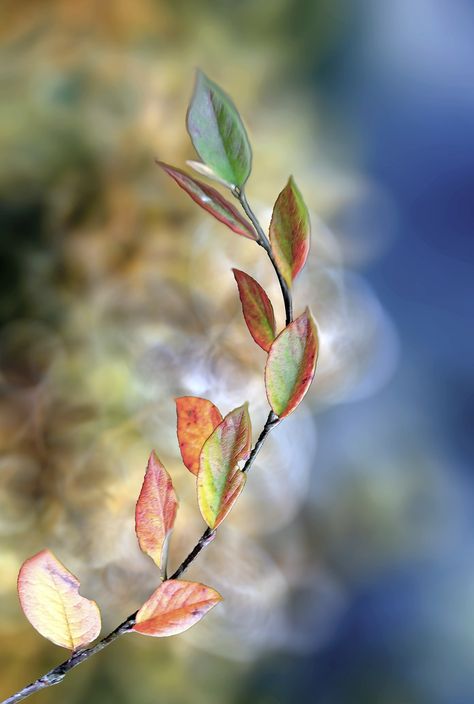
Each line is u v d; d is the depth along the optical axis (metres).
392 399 5.54
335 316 4.72
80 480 2.88
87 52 3.39
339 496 4.64
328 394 4.90
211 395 3.40
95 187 3.28
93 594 2.86
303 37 5.03
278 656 3.94
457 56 7.74
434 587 4.72
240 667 3.60
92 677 2.84
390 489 4.86
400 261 7.08
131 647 2.99
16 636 2.68
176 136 3.48
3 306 3.02
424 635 4.53
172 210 3.45
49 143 3.24
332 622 4.34
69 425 2.94
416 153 7.48
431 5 7.59
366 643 4.40
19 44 3.34
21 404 2.90
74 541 2.82
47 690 2.73
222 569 3.58
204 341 3.42
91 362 3.07
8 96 3.21
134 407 3.11
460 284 7.01
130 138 3.38
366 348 5.14
